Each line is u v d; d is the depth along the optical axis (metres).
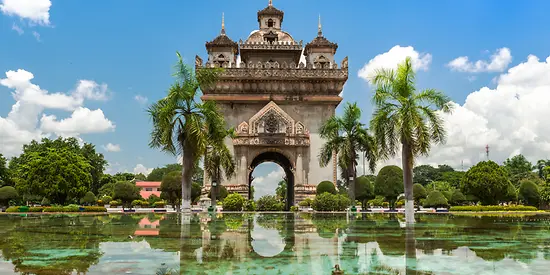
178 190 43.44
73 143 73.38
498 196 42.59
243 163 45.91
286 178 57.56
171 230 13.78
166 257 8.00
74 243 9.99
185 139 25.38
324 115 48.56
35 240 10.62
